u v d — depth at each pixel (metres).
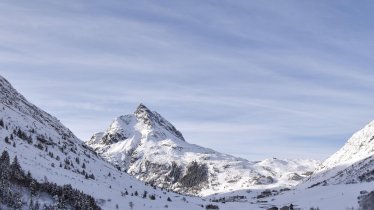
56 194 182.88
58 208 174.62
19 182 176.62
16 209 159.88
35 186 179.75
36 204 167.12
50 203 176.12
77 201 184.88
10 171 175.00
